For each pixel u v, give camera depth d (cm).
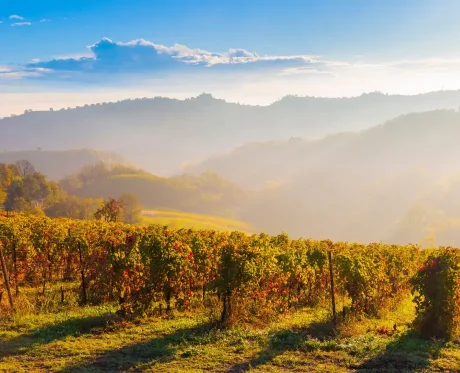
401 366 1090
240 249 1527
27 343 1203
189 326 1414
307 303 1944
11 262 1841
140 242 1614
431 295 1366
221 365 1089
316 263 2012
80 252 1803
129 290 1532
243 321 1472
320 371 1053
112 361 1099
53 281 2164
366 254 2094
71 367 1053
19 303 1548
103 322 1411
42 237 2056
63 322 1391
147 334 1322
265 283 1659
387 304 1841
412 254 2411
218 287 1455
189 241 1789
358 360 1130
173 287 1612
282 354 1170
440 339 1309
